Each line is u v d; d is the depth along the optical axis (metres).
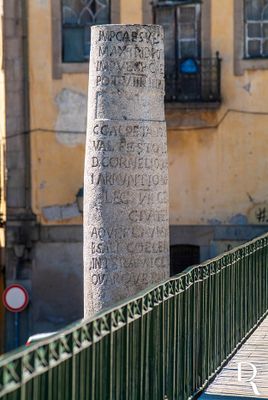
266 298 21.16
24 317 30.30
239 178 30.22
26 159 30.52
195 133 30.20
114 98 14.32
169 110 30.05
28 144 30.48
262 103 30.09
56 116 30.41
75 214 30.45
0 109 31.58
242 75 30.05
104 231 14.41
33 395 8.75
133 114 14.34
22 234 30.48
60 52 30.28
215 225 30.30
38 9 30.28
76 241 30.44
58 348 9.30
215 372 15.32
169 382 12.85
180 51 30.19
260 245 20.31
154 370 12.16
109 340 10.57
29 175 30.53
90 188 14.50
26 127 30.47
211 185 30.25
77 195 30.41
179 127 30.17
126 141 14.32
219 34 30.08
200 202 30.31
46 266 30.48
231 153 30.17
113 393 10.71
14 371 8.42
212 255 30.33
